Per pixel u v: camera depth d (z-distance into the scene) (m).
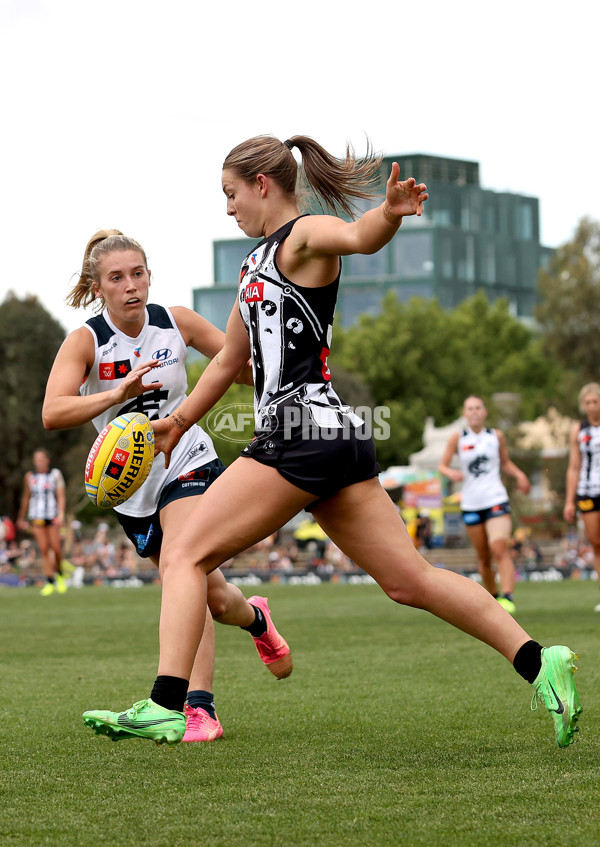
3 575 83.00
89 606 40.09
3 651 23.56
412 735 12.98
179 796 10.01
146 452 12.05
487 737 12.73
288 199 11.19
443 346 164.25
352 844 8.29
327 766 11.25
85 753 12.23
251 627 14.39
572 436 32.19
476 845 8.21
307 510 11.29
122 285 13.32
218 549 10.85
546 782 10.25
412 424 151.25
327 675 18.88
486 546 32.72
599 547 31.95
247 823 8.96
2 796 10.08
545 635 24.44
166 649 10.73
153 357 13.88
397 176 9.40
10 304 147.25
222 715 14.84
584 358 145.12
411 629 27.92
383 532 11.07
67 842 8.47
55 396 12.94
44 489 52.28
